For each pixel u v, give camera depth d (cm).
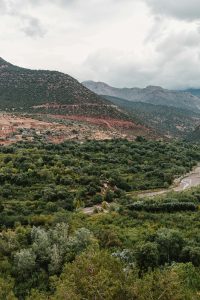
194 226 7681
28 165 11412
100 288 2741
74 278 2884
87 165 12638
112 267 2947
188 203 9031
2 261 5894
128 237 6875
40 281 5506
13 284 5369
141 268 5650
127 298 2752
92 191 10181
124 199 9956
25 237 6612
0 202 8825
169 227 7612
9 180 10394
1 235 6819
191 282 4894
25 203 9025
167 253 6069
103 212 8794
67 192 9744
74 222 7606
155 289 2830
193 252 5900
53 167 11538
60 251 5909
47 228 7319
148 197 10319
